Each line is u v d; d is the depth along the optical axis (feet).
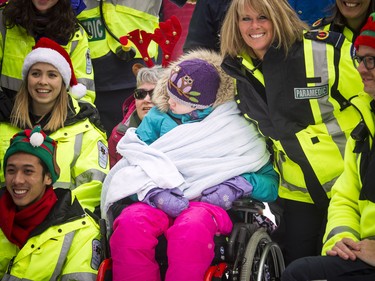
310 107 17.49
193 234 16.25
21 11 20.44
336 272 14.88
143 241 16.47
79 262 17.35
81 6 21.30
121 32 21.71
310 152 17.46
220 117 17.87
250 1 17.49
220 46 18.52
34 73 19.17
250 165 17.65
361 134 15.46
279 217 18.24
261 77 17.78
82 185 18.74
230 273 16.66
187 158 17.56
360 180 15.55
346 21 18.31
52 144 17.85
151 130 18.04
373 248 14.94
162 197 16.88
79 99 20.07
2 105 19.47
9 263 17.43
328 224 15.99
